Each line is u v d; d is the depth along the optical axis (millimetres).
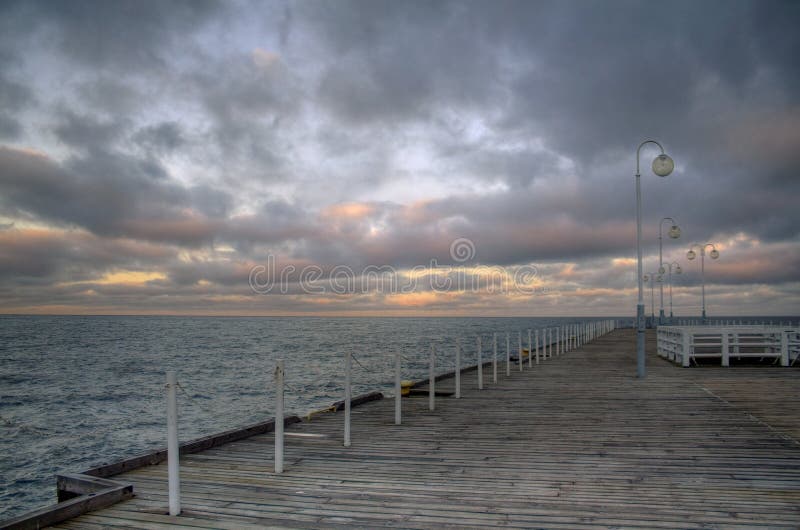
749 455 7086
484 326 160625
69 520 4734
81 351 54156
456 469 6449
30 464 13820
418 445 7734
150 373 33875
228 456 7082
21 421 19078
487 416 10047
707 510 4984
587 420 9578
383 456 7094
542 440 8031
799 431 8586
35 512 4602
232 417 18906
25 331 111062
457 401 11898
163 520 4742
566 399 12016
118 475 6172
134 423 18484
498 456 7078
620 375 16516
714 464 6641
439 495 5453
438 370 31922
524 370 18281
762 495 5430
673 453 7211
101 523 4664
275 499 5328
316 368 35094
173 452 4898
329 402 21516
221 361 42156
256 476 6148
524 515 4863
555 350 27234
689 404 11203
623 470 6379
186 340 75875
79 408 21688
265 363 40000
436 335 89500
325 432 8648
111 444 15742
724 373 16781
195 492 5551
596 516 4832
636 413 10227
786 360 18656
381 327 150500
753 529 4512
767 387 13648
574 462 6758
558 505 5133
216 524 4648
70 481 5590
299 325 179000
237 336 89125
